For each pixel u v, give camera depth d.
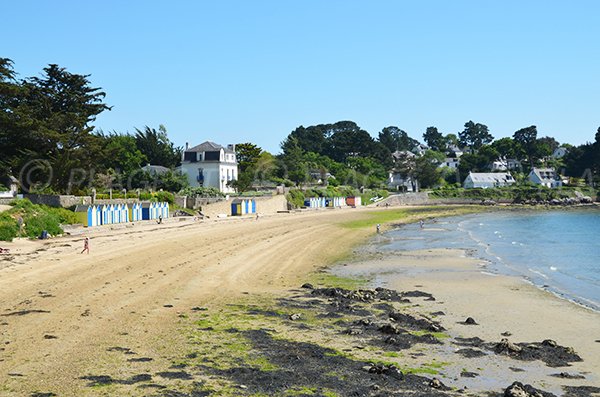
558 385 15.58
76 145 65.25
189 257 37.66
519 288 31.02
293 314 21.98
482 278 34.28
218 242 47.59
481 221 91.12
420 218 97.44
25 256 34.19
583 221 90.12
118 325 19.27
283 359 16.31
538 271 37.62
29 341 17.02
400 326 21.47
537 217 102.31
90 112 71.88
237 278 31.05
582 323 23.05
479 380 15.67
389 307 25.14
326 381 14.62
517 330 21.77
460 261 41.81
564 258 44.38
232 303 24.14
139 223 62.44
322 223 75.38
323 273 35.22
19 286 25.28
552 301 27.53
